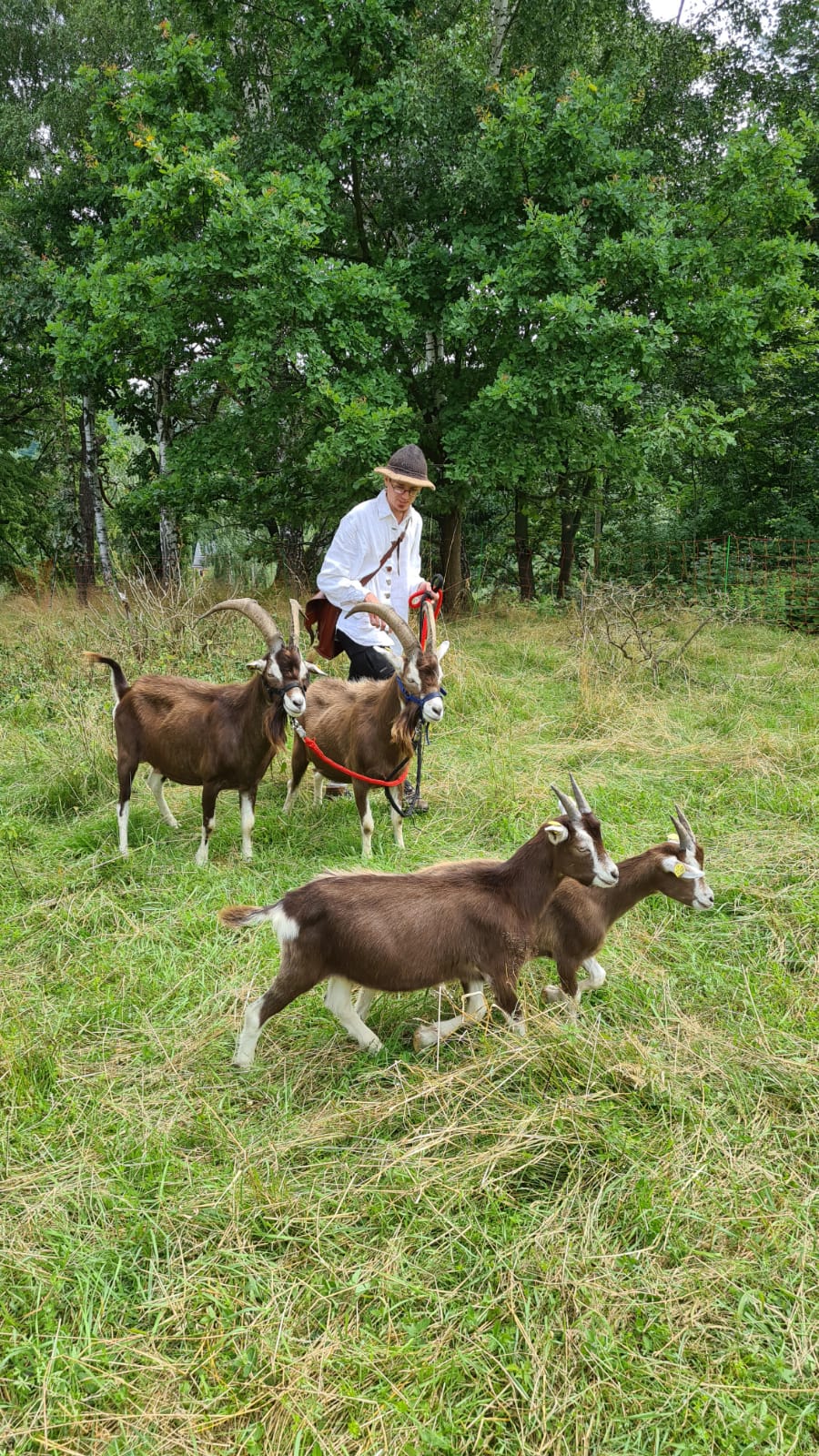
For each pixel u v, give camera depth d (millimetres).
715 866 5316
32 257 17734
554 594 18953
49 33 18984
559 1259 2758
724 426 17297
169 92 13453
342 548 6602
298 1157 3252
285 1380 2445
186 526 19625
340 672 10000
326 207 12562
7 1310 2662
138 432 20219
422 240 13766
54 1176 3154
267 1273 2779
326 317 12000
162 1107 3518
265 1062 3777
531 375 12062
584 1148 3182
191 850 5969
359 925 3574
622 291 13211
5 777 7238
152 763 5844
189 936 4777
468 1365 2473
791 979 4262
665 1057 3682
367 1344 2545
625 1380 2434
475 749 7609
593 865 3643
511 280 11891
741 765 6875
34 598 18031
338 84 12797
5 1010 4109
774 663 10281
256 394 14109
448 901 3688
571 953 3971
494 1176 3121
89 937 4832
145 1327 2650
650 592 14258
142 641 9984
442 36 14742
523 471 12500
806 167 16938
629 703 8594
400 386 12812
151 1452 2289
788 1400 2398
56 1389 2436
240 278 11992
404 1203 3006
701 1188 3027
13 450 23172
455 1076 3469
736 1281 2721
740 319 12516
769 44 18609
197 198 12102
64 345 13242
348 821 6438
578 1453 2283
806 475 17484
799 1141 3271
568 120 12047
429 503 14008
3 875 5496
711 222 13859
